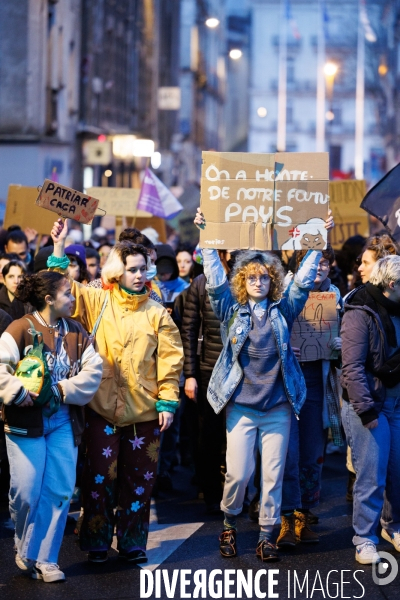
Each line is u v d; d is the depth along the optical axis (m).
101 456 6.84
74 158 34.59
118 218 13.62
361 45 83.69
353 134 100.69
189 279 11.77
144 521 7.01
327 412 7.70
